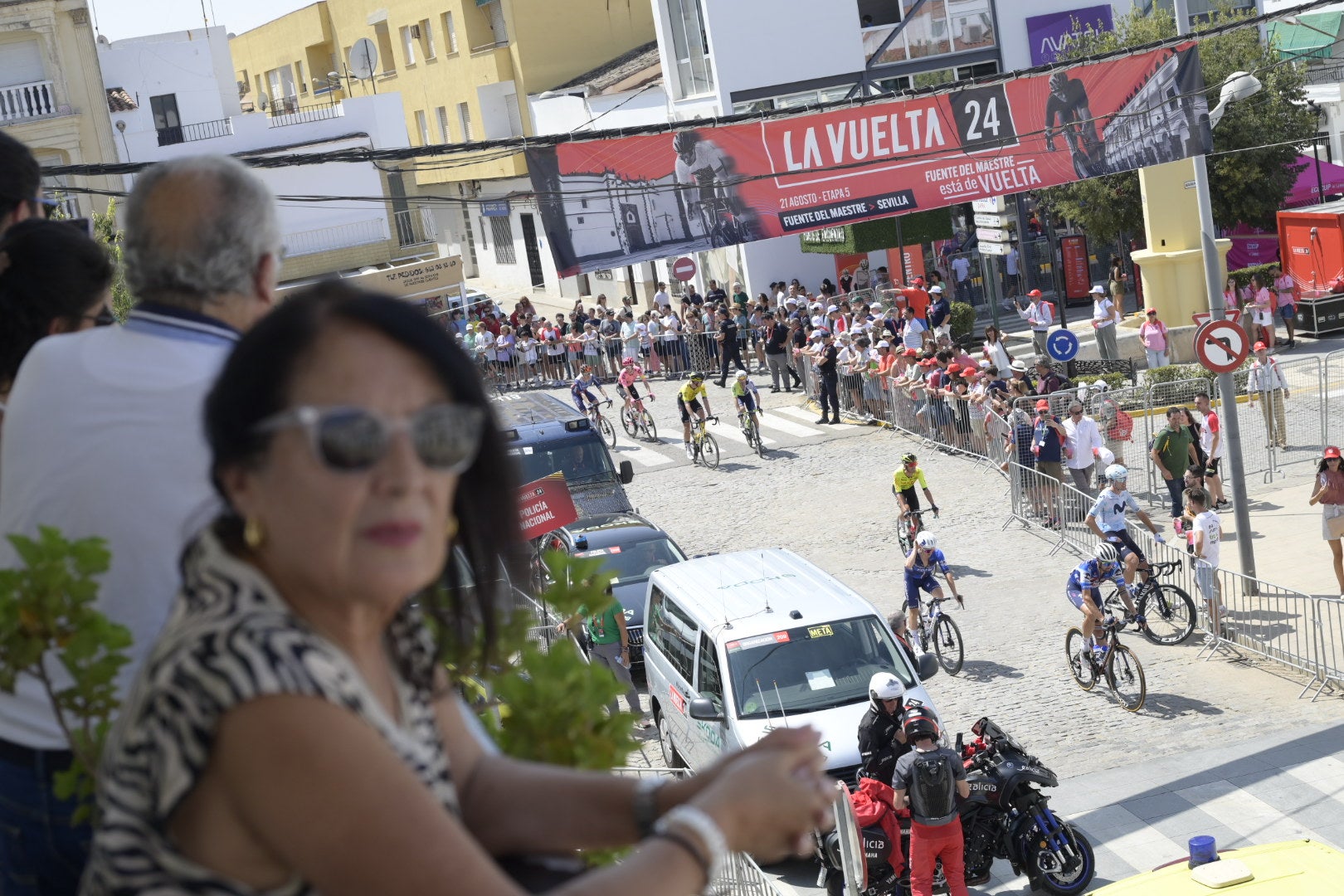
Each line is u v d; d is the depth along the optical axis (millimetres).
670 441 30250
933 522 22406
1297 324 32375
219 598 1297
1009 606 18391
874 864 11320
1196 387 25797
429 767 1471
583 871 1669
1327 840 11742
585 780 1678
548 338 37594
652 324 37031
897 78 37750
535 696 1879
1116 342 30703
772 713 12734
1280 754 13359
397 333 1306
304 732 1194
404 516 1266
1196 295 31609
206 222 2168
